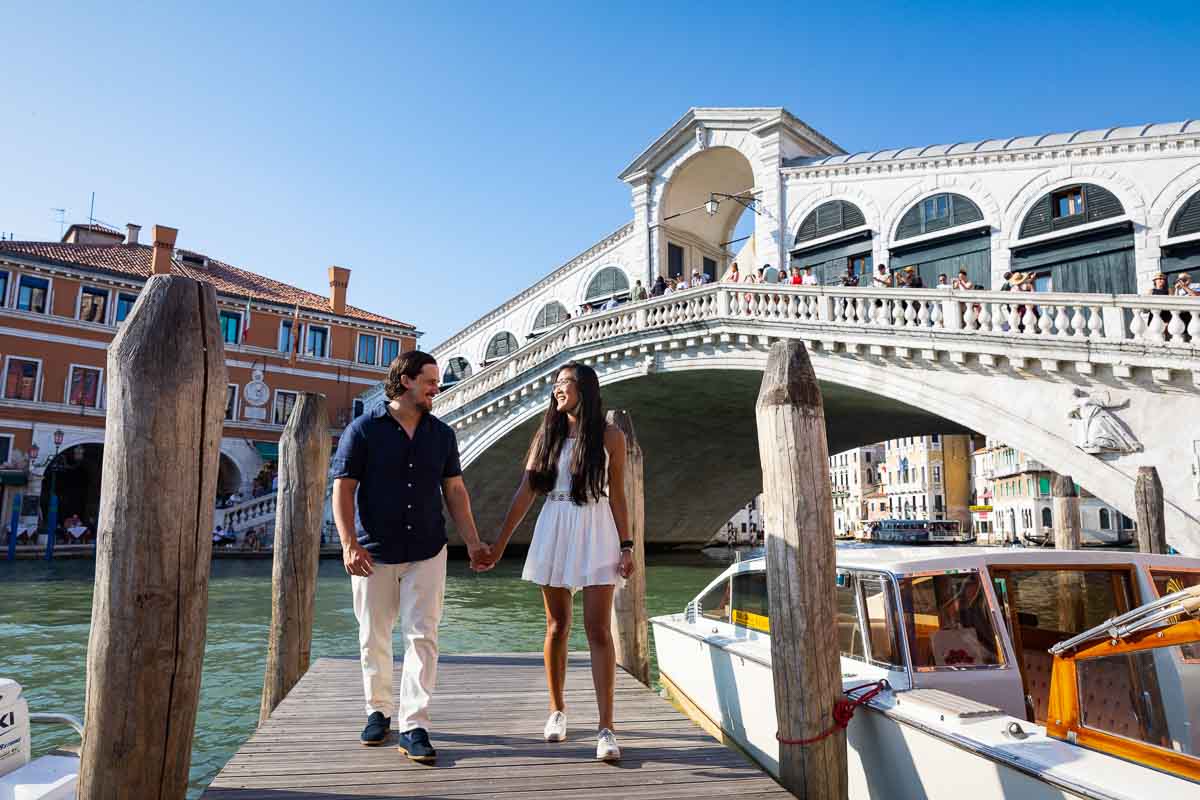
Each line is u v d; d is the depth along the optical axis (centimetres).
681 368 1742
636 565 583
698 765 338
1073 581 439
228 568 2127
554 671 372
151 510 243
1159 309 1082
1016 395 1218
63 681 808
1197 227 1399
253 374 3092
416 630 342
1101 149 1519
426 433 350
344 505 332
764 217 2030
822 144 2125
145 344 249
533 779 318
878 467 8062
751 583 558
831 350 1448
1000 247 1631
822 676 353
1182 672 302
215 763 582
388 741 361
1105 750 283
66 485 3025
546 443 362
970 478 6712
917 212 1770
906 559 411
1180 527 1039
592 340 1920
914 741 340
